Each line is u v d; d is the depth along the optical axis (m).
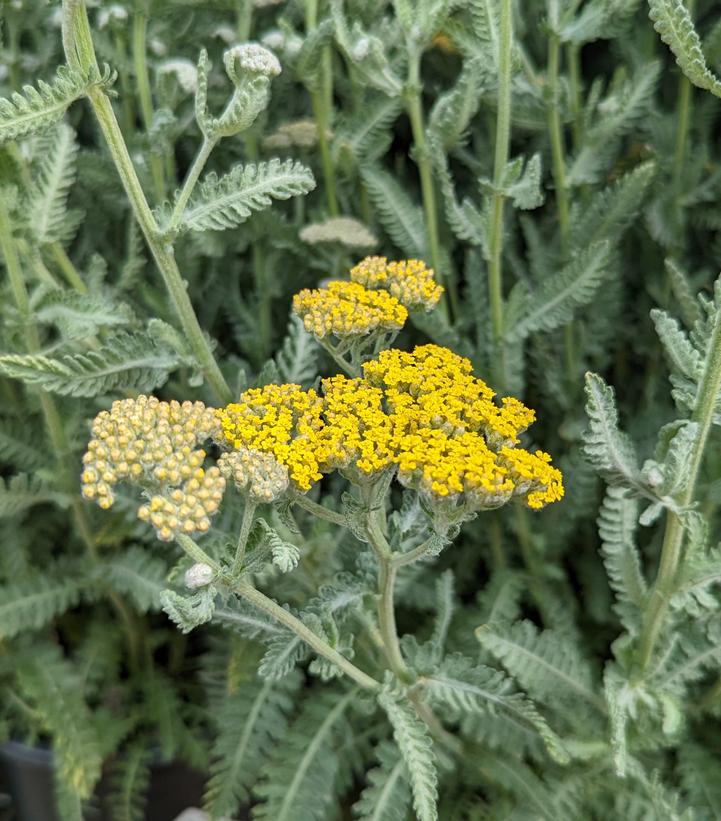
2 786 0.48
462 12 0.42
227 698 0.39
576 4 0.39
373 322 0.31
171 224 0.32
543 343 0.43
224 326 0.49
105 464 0.28
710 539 0.41
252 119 0.30
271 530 0.28
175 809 0.45
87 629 0.46
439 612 0.36
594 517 0.44
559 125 0.42
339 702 0.39
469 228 0.38
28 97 0.30
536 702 0.40
